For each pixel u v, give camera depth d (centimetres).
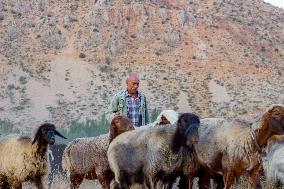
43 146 1223
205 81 19112
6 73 18438
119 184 1068
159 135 1023
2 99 17262
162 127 1030
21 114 16550
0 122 14062
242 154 1040
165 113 1133
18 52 19725
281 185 1173
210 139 1077
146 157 1030
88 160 1259
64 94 18025
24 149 1227
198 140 995
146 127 1079
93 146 1251
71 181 1312
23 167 1222
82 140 1284
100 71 19438
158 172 1022
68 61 19862
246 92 18475
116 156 1063
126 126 1123
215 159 1070
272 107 1033
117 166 1065
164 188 1030
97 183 1552
